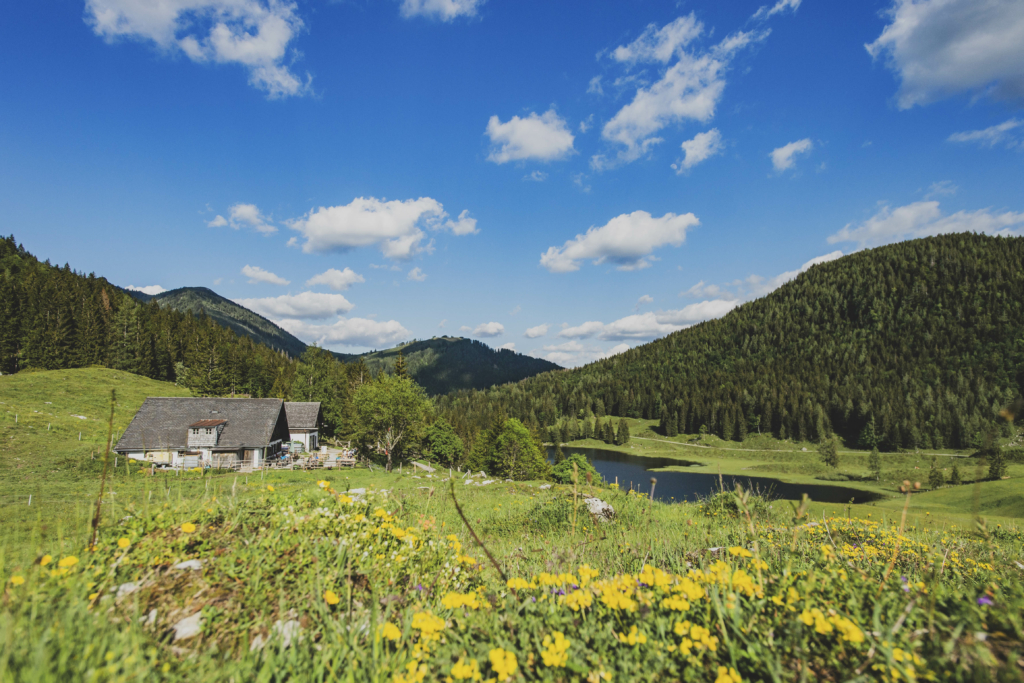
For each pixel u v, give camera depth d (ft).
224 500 15.67
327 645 8.43
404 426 170.81
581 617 9.62
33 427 134.21
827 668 7.36
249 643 8.43
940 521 35.73
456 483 79.51
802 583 8.69
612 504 37.68
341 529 13.96
